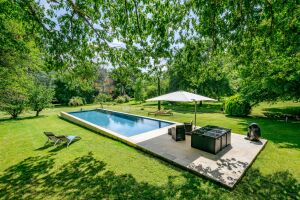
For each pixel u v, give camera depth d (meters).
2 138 8.59
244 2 3.66
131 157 5.86
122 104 31.44
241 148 6.18
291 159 5.37
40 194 3.93
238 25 4.20
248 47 4.74
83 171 4.95
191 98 7.59
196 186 4.08
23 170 5.09
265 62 6.25
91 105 29.89
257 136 6.90
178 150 6.11
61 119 14.30
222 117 13.38
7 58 7.41
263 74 10.31
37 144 7.58
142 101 32.44
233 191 3.85
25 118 15.09
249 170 4.76
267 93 11.96
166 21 4.35
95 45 5.62
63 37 4.84
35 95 15.68
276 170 4.72
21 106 14.54
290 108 16.84
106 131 8.68
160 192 3.89
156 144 6.77
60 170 5.05
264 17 3.90
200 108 21.16
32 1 4.22
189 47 5.03
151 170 4.91
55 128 10.81
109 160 5.65
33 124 12.23
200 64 5.62
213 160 5.25
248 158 5.34
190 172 4.72
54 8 4.55
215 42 4.65
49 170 5.06
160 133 8.49
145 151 6.29
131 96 43.44
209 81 22.06
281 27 4.11
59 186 4.23
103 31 5.31
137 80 6.65
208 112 16.81
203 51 5.15
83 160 5.71
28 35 5.08
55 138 7.57
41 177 4.67
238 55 5.00
